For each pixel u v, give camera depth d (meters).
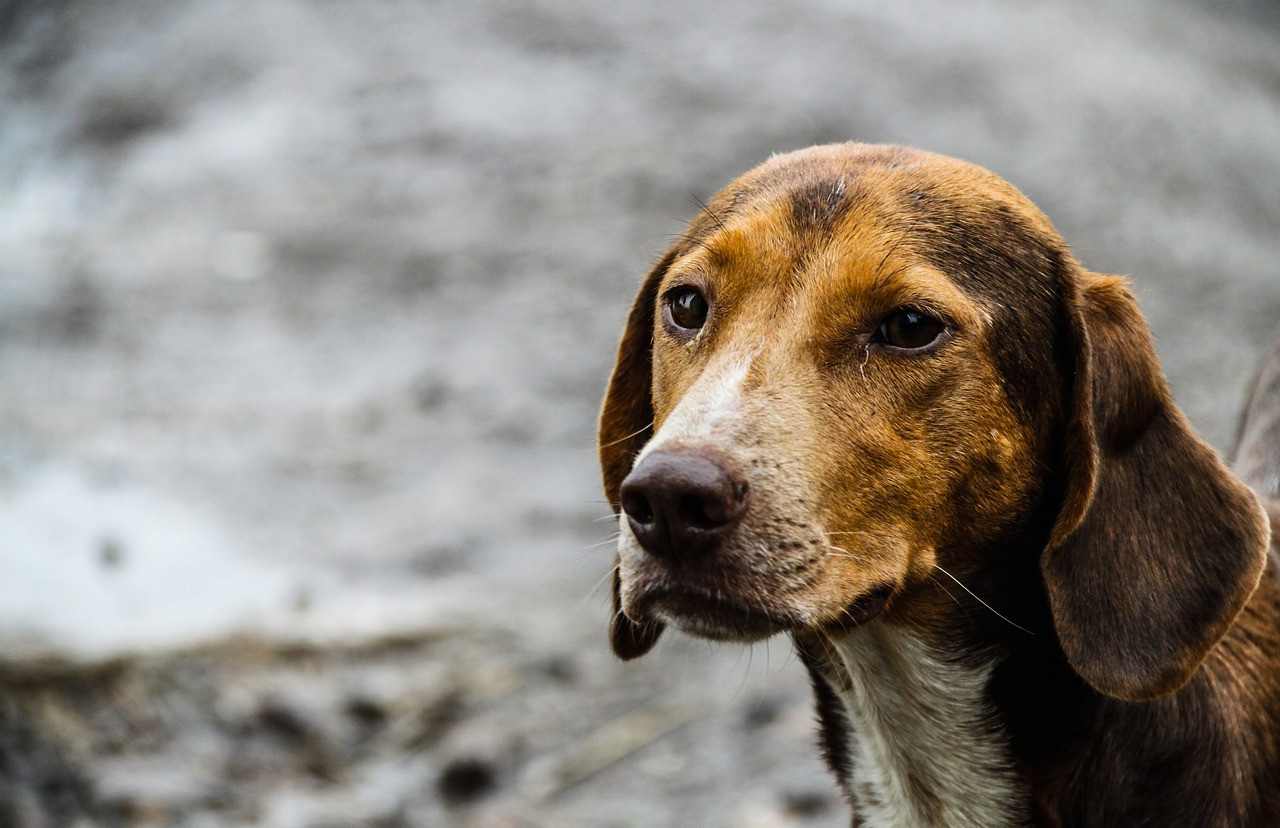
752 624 3.86
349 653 8.59
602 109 21.50
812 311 4.16
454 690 8.27
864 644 4.52
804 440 3.99
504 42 24.16
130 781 7.09
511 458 12.18
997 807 4.45
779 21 25.84
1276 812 4.32
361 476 11.78
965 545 4.28
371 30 24.53
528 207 18.41
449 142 20.48
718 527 3.77
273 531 10.69
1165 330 14.87
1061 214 18.64
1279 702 4.40
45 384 13.81
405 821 7.12
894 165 4.43
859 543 4.07
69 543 10.16
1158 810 4.22
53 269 17.11
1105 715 4.29
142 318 15.62
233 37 23.98
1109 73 25.58
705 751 7.48
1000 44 26.23
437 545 10.49
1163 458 4.16
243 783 7.34
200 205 18.94
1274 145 23.05
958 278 4.19
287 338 15.03
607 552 10.35
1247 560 4.02
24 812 6.86
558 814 7.10
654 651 8.77
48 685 7.73
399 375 14.04
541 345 14.65
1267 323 15.27
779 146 20.06
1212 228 18.95
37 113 21.78
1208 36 29.92
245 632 8.55
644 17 25.58
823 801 6.80
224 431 12.71
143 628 8.58
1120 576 4.08
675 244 4.88
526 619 9.22
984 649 4.39
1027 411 4.26
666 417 4.28
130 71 22.88
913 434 4.13
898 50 24.94
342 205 18.75
